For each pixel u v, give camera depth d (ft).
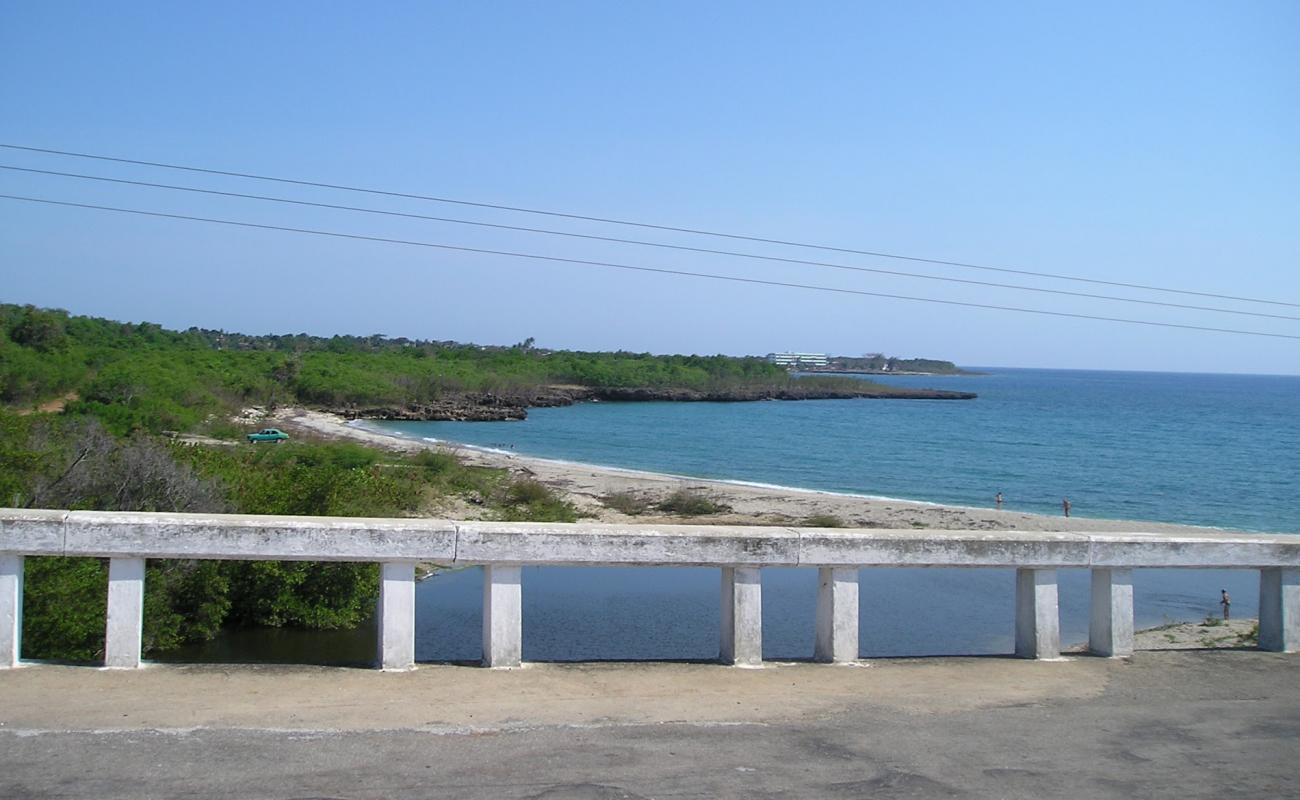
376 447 165.89
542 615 59.57
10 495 36.78
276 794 13.03
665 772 14.32
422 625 53.93
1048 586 21.79
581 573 73.61
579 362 464.24
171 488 43.24
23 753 14.15
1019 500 146.20
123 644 18.22
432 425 277.03
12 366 147.43
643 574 73.51
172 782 13.30
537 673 19.03
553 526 19.47
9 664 18.01
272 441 153.28
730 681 19.11
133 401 149.69
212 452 60.34
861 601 66.08
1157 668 21.21
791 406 422.41
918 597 67.36
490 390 374.43
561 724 16.22
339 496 55.72
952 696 18.75
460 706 16.90
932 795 13.92
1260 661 21.91
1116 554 21.81
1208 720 17.78
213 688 17.31
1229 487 165.07
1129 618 22.21
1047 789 14.34
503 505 103.96
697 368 496.64
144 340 309.63
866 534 20.70
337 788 13.29
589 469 161.38
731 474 172.76
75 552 17.85
